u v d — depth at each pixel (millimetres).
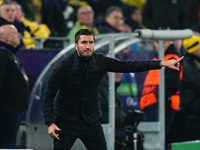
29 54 27078
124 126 24844
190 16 38125
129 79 25562
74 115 19438
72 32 32219
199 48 26938
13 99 24656
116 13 32969
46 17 33906
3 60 24219
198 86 26891
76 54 19062
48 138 25266
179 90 26109
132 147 24703
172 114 26078
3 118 24625
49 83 19141
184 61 27031
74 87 19125
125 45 25562
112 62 19297
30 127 25969
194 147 25109
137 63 19156
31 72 27078
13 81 24609
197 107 27016
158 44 25625
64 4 35281
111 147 24438
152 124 25656
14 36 24516
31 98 25969
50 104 19156
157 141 25672
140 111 25266
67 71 18969
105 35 24766
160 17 35281
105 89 24578
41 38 27109
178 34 25016
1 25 27062
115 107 24875
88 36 18812
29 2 33219
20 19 28875
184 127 27062
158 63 19031
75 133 19500
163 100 25609
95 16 36719
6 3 27062
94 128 19609
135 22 35594
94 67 19125
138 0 38719
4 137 24672
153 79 25625
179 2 35812
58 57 25344
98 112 19688
